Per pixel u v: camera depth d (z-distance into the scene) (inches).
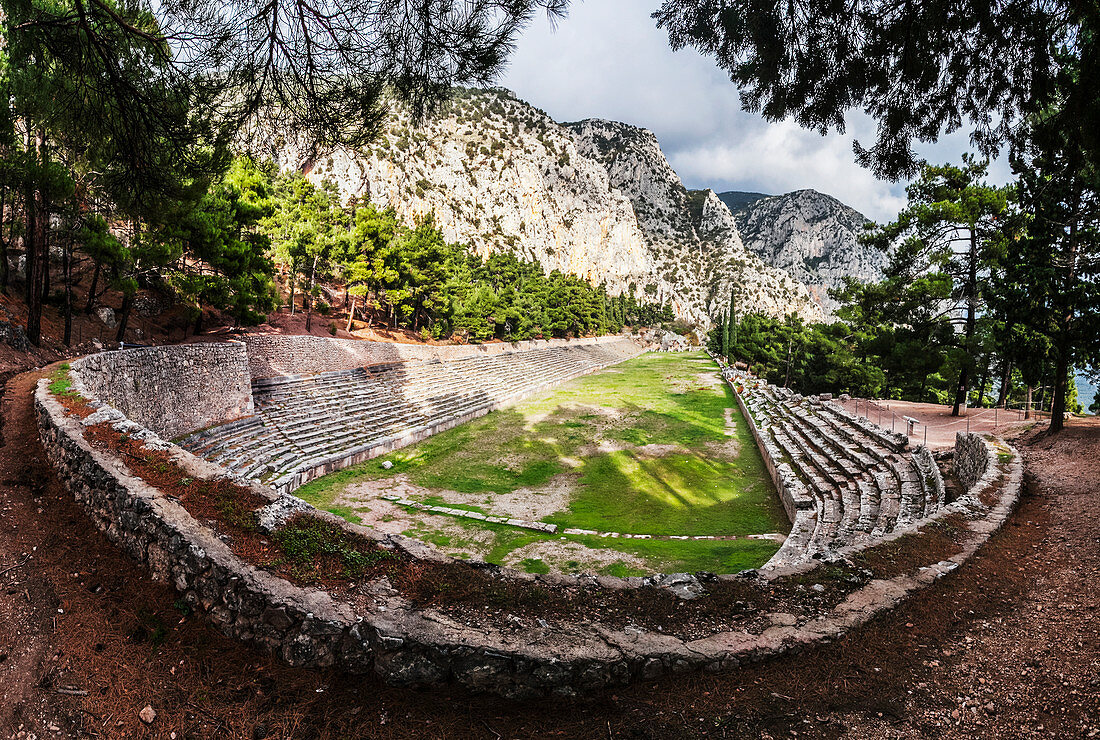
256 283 1239.5
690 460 1142.3
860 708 206.8
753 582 297.1
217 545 247.8
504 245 6077.8
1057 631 255.1
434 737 188.9
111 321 1003.9
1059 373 749.3
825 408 1268.5
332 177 4015.8
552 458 1163.3
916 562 336.8
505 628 229.5
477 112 7623.0
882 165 340.2
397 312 2263.8
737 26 277.1
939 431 1018.7
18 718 183.5
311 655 213.2
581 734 193.0
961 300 1183.6
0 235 826.2
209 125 267.9
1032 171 734.5
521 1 216.8
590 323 4050.2
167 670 210.4
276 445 975.6
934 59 280.4
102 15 245.1
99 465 302.7
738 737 191.8
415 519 780.6
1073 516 425.7
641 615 255.3
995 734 189.8
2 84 589.9
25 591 236.8
